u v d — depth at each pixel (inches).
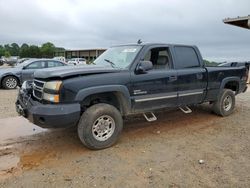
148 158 159.6
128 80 178.9
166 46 210.8
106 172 141.1
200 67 233.0
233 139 196.9
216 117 261.6
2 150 170.9
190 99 224.8
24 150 171.2
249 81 550.9
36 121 156.8
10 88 471.8
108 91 169.3
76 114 157.1
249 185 129.1
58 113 151.9
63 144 181.9
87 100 172.1
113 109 173.9
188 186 127.5
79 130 166.4
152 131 213.6
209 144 185.5
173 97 209.2
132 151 170.4
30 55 3523.6
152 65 190.9
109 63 200.4
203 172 142.2
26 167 146.6
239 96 407.8
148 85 190.1
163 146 180.2
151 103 195.2
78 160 155.9
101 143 170.6
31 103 164.2
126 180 132.8
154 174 139.3
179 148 176.9
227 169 145.9
